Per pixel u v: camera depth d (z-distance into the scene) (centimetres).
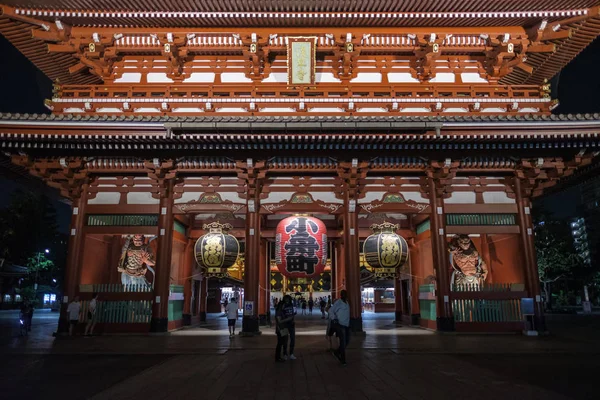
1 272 5644
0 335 1995
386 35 2183
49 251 6706
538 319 1894
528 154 1980
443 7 2061
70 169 1989
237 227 2580
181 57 2203
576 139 1834
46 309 6297
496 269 2419
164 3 2000
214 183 2066
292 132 1795
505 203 2066
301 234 1952
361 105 2103
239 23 2106
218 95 2227
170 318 2230
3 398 843
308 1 2019
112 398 837
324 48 2198
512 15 2066
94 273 2267
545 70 2502
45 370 1135
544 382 977
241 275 3878
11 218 5928
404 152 1969
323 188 2070
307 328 2334
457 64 2270
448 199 2075
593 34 2200
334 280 3219
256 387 917
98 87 2136
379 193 2086
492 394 861
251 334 1845
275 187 2072
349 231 1989
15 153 1934
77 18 2064
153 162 1964
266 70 2248
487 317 1942
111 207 2031
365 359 1276
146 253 2244
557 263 4859
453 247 2294
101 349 1484
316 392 872
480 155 1991
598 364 1214
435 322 2152
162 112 2083
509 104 2117
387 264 1995
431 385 938
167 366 1177
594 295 6775
